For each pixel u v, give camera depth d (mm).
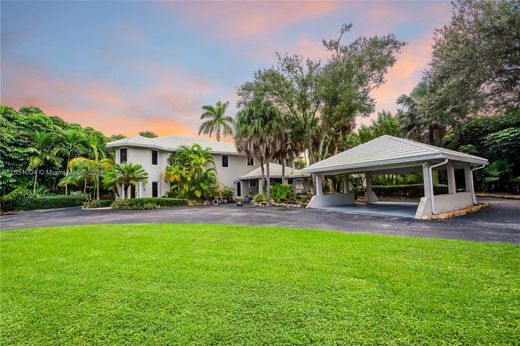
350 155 15930
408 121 25484
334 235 7840
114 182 21250
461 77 14133
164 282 4340
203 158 24281
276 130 21312
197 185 23922
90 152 27734
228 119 37000
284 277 4426
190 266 5141
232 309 3369
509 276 4234
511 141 19906
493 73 13586
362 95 20641
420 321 2986
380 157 13547
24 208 21500
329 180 26828
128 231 9297
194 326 2994
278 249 6316
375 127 27547
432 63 16156
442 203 11820
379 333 2779
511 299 3467
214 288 4043
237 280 4344
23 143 25156
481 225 8867
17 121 25406
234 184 29672
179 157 24391
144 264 5344
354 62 19344
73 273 4883
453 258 5191
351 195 19828
